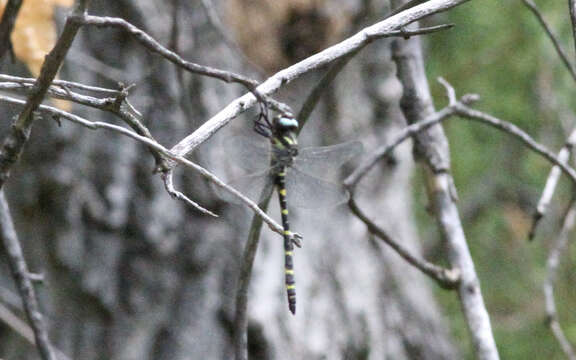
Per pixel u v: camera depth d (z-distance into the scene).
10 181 8.46
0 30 3.96
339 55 3.54
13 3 3.92
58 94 3.33
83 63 7.48
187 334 8.60
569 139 5.80
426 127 5.38
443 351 10.63
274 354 8.80
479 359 4.94
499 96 12.07
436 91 12.12
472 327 5.03
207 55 8.68
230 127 8.54
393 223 10.43
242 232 8.70
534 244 12.68
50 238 8.48
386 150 5.52
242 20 8.87
